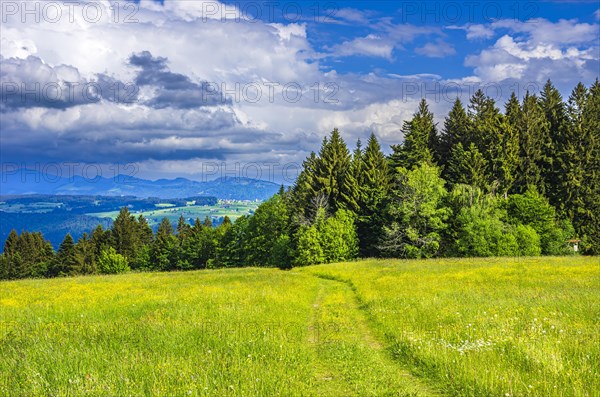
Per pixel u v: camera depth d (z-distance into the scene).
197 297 21.33
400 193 65.38
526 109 76.19
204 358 9.58
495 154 72.44
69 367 8.75
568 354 9.53
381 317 16.33
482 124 78.38
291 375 8.81
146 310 17.30
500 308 16.45
